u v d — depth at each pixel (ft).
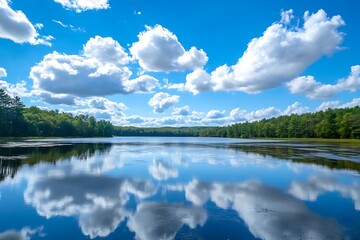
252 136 562.66
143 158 111.34
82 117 528.22
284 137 487.20
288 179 65.10
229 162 98.58
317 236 30.68
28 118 367.86
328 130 375.66
